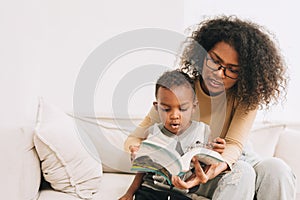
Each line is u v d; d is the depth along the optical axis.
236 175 1.14
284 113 1.95
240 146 1.17
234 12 1.96
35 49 1.68
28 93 1.54
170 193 1.17
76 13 1.90
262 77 1.20
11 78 1.32
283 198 1.16
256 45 1.20
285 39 1.97
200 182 1.05
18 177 1.20
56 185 1.33
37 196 1.29
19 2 1.44
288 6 1.96
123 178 1.53
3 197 1.19
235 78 1.17
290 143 1.70
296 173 1.63
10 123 1.28
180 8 1.91
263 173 1.20
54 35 1.90
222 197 1.12
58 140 1.30
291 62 1.96
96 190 1.36
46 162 1.30
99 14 1.91
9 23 1.32
